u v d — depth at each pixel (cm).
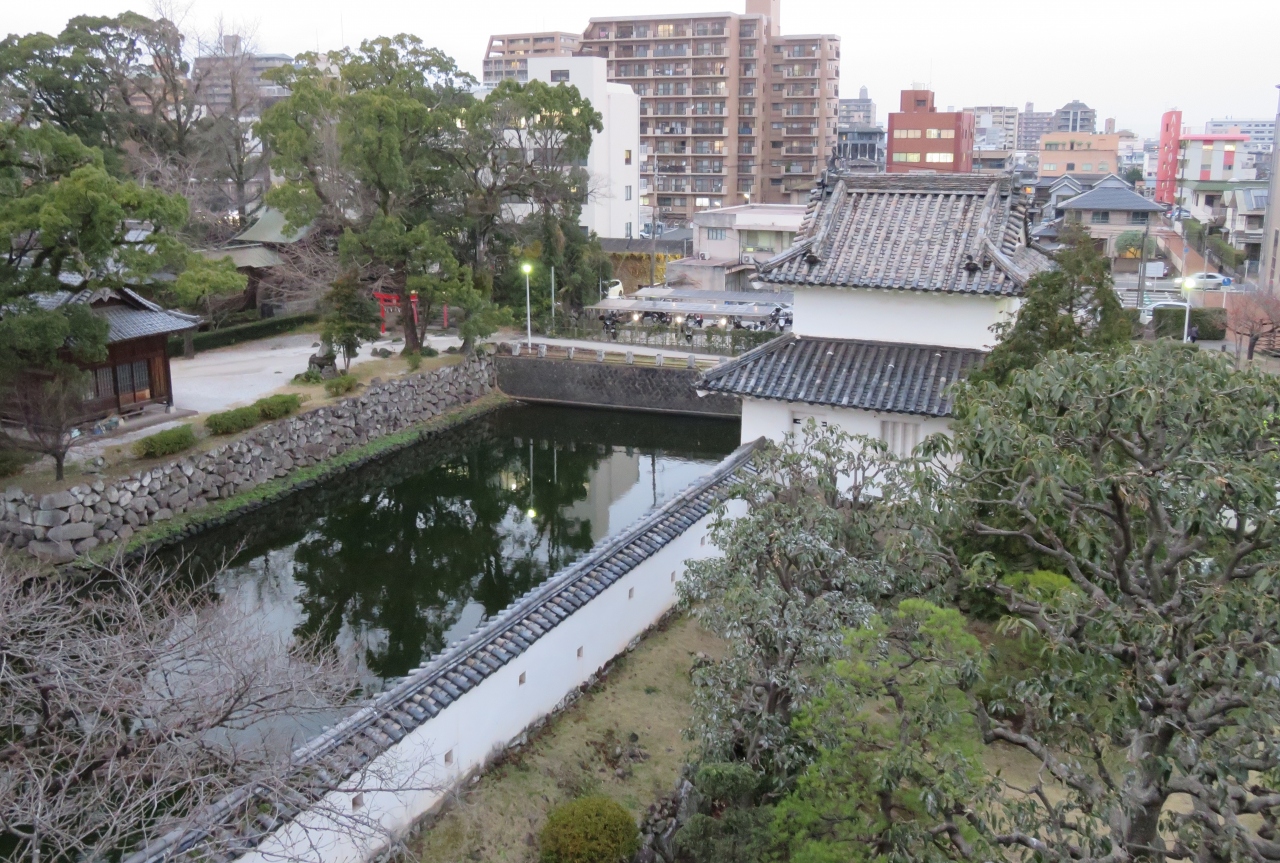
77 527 2655
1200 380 978
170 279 4025
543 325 4928
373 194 4269
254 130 4084
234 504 3119
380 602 2541
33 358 2758
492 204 4891
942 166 8900
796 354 2138
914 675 1114
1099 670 945
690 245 7050
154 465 2934
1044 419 1021
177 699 1120
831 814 1121
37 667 1169
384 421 3894
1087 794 941
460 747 1341
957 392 1140
